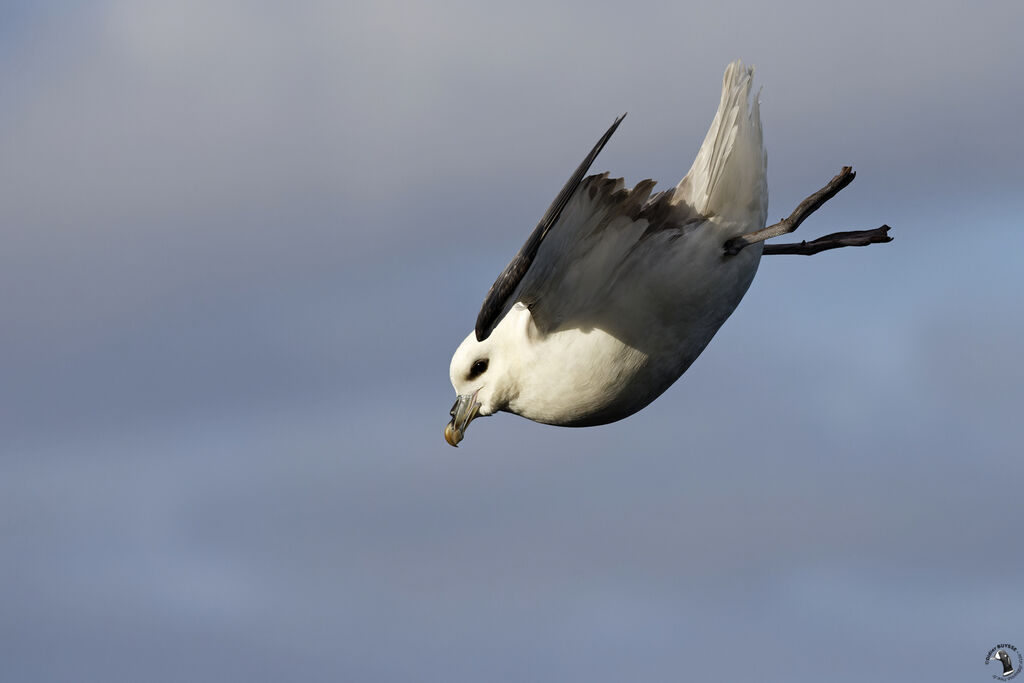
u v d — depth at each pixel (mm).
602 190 13969
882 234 16781
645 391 15719
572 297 14906
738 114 14992
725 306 15539
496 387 15875
